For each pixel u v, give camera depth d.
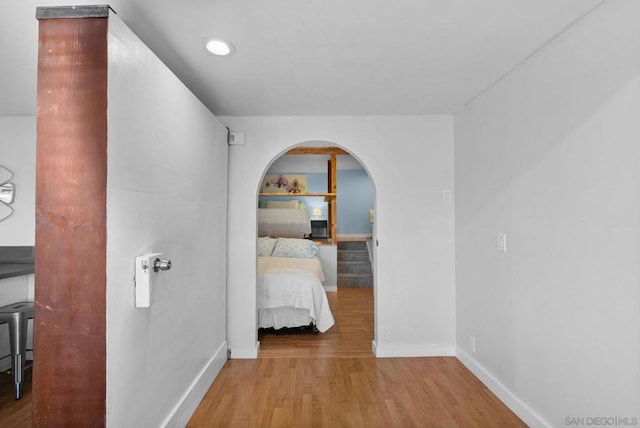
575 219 1.68
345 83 2.43
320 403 2.29
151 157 1.63
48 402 1.26
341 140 3.13
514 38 1.83
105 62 1.26
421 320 3.12
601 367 1.53
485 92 2.56
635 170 1.36
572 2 1.52
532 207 2.01
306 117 3.14
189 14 1.60
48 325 1.26
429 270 3.12
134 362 1.47
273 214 6.06
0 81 2.21
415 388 2.50
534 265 1.99
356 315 4.59
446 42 1.87
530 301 2.03
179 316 1.97
